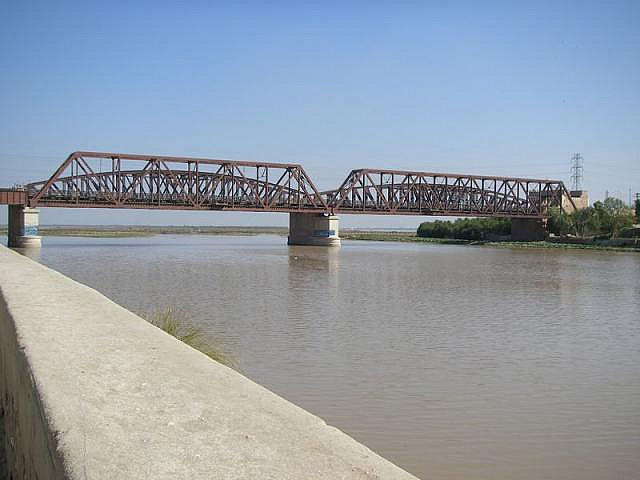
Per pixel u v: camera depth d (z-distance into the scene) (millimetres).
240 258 81688
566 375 19391
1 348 9781
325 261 78125
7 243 106312
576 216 142750
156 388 5383
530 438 13617
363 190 132000
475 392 17188
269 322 28641
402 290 44500
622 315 33406
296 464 3762
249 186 121500
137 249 102625
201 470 3592
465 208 147125
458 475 11578
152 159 111875
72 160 104188
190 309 32719
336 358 21016
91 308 10258
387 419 14719
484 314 32781
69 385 5211
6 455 7344
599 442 13430
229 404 5023
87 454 3715
